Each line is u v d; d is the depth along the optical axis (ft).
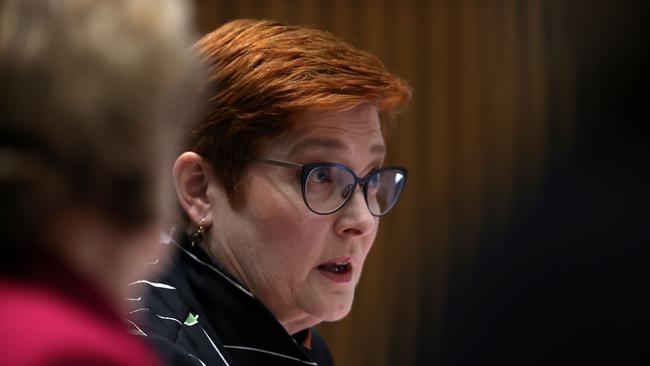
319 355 16.34
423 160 36.88
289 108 13.19
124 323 6.06
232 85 13.39
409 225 36.60
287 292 13.79
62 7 5.48
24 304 5.50
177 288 13.61
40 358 5.20
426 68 36.94
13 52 5.36
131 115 5.60
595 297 34.09
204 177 13.76
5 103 5.38
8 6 5.41
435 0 36.88
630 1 36.27
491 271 35.78
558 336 34.14
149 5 5.74
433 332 35.88
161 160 5.96
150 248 6.17
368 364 36.17
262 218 13.51
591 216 35.06
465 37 36.96
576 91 36.76
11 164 5.43
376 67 13.84
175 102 6.01
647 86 36.24
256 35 13.74
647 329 33.22
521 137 36.83
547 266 34.86
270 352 13.61
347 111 13.61
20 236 5.64
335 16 36.35
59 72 5.41
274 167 13.47
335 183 13.67
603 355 33.76
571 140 36.52
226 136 13.43
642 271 34.04
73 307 5.68
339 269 13.98
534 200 36.01
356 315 36.32
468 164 36.86
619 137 35.86
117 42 5.55
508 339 34.55
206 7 35.37
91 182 5.65
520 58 36.94
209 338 13.25
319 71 13.48
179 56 5.87
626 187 35.22
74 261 5.81
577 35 36.76
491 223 36.47
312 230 13.55
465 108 36.99
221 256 13.80
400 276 36.47
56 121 5.44
